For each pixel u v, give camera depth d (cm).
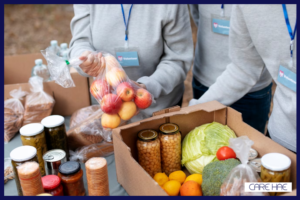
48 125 132
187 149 129
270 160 103
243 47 136
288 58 120
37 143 126
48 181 106
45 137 134
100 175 104
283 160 103
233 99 149
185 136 138
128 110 123
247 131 131
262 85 186
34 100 170
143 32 154
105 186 107
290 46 115
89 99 191
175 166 131
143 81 142
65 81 130
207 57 192
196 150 125
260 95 189
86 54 128
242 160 106
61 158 119
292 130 130
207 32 186
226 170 105
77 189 112
